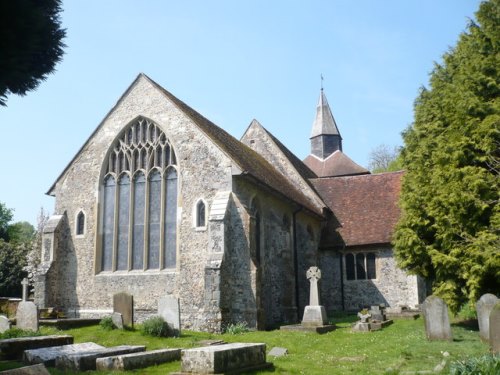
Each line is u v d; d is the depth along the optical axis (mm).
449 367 10062
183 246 21141
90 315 22250
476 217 17531
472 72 19125
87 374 9828
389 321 20562
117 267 22625
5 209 59562
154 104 23156
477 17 19828
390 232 28469
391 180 32594
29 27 9602
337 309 28578
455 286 18406
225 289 19547
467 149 18141
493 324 12133
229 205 20531
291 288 24531
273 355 13414
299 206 26297
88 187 23703
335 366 11633
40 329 17391
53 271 23000
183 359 9719
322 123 46469
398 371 10586
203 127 23031
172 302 16906
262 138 33125
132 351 12375
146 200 22547
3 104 9969
